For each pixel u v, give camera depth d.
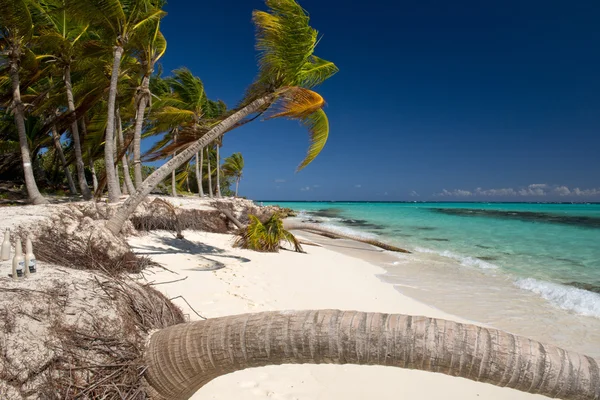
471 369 1.68
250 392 3.47
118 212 7.42
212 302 5.48
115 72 12.38
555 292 7.81
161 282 6.07
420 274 9.84
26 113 18.44
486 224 27.45
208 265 8.07
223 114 9.70
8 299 2.55
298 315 2.01
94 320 2.62
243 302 5.66
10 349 2.21
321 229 15.00
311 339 1.90
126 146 17.56
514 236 19.45
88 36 16.50
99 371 2.34
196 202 17.89
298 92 8.65
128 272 6.05
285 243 13.77
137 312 2.95
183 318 3.62
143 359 2.42
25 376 2.14
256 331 2.03
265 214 25.86
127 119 23.77
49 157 28.31
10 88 17.41
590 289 8.23
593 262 11.77
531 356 1.61
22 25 12.54
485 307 6.87
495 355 1.64
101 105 20.77
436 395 3.76
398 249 14.12
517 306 6.93
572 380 1.55
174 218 13.02
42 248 5.09
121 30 12.09
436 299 7.39
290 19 8.01
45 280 2.94
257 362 2.04
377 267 10.80
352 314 1.96
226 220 16.44
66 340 2.40
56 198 19.19
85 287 2.96
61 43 14.80
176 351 2.24
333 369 4.08
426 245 16.17
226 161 50.66
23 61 14.51
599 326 5.91
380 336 1.81
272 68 8.68
